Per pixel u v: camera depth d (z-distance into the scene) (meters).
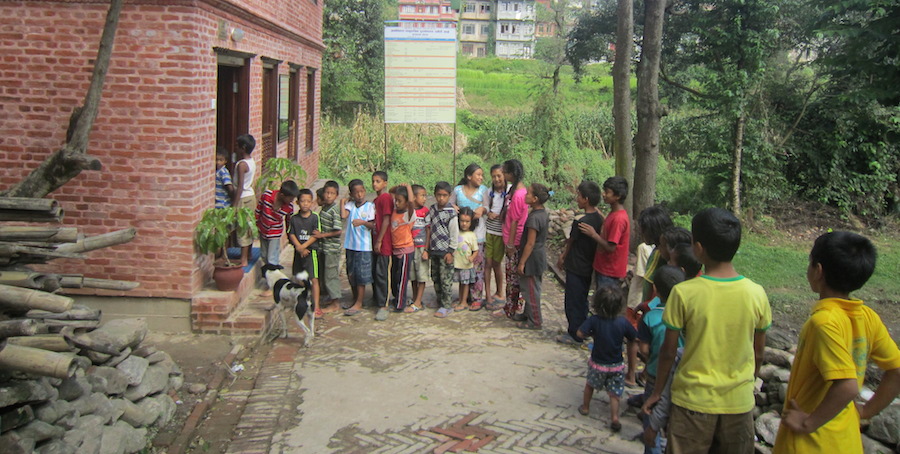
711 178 16.02
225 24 7.76
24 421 3.89
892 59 7.83
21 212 4.01
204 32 7.01
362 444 4.95
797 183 15.93
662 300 4.88
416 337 7.48
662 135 21.08
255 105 9.61
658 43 9.98
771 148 15.09
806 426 3.14
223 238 6.88
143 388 5.22
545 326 8.07
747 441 3.57
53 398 4.16
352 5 27.70
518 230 8.00
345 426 5.24
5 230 3.98
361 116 21.70
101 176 6.85
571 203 17.64
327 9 26.97
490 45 78.62
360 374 6.32
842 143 15.20
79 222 6.91
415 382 6.14
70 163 4.90
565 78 39.16
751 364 3.55
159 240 6.95
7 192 4.88
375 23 27.95
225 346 6.81
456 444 4.96
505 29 77.44
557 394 5.95
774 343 5.99
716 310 3.49
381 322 8.02
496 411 5.56
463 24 79.44
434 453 4.82
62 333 4.55
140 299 7.05
